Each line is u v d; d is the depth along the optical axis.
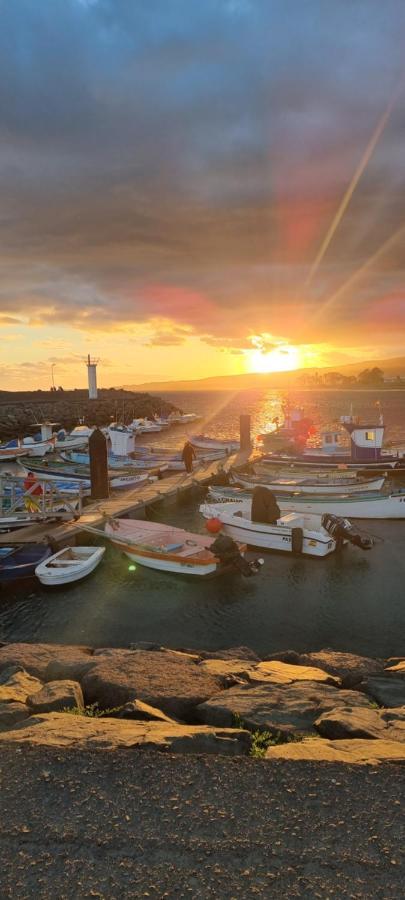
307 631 13.56
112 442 39.22
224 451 41.19
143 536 18.89
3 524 20.05
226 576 17.27
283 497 24.05
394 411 91.56
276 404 130.88
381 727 5.36
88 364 89.81
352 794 3.53
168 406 103.25
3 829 3.20
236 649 11.17
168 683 6.90
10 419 70.00
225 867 2.89
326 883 2.77
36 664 8.46
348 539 19.03
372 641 12.98
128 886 2.77
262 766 3.90
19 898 2.70
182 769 3.85
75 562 16.62
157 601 15.47
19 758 4.00
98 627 13.88
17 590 16.20
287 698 6.49
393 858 2.94
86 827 3.21
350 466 33.31
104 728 4.77
